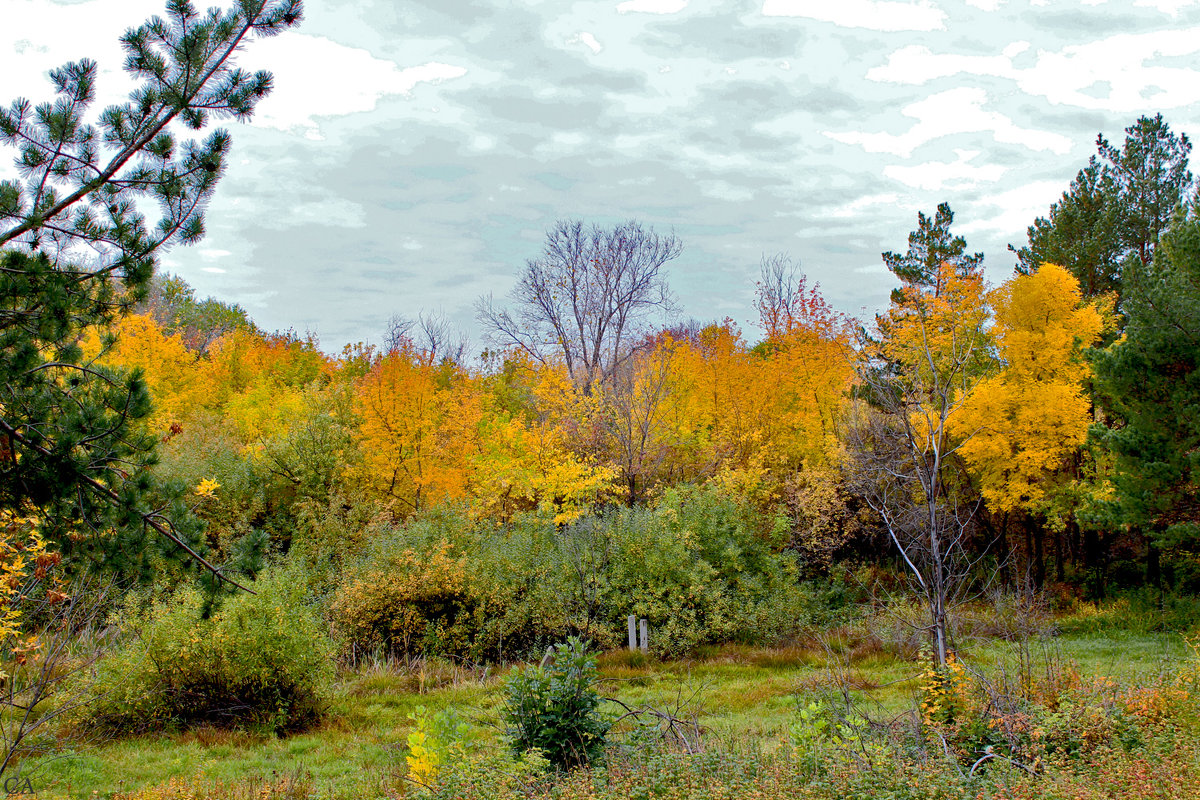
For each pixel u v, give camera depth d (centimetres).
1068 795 550
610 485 2280
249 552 775
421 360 2509
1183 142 2416
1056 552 2462
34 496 648
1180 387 1519
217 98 696
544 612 1725
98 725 1057
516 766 648
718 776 636
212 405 2903
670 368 2647
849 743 715
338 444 2386
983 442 1898
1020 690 863
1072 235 2498
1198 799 504
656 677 1508
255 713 1147
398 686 1419
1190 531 1541
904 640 1521
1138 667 1283
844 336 2391
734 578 1953
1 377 648
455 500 2109
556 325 4184
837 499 2184
